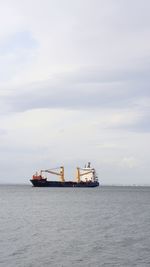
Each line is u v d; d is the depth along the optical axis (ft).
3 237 174.29
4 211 324.39
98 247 152.87
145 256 136.36
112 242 165.07
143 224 232.94
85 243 161.99
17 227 212.23
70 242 164.04
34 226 218.59
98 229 208.13
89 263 125.29
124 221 250.78
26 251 143.13
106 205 419.33
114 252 143.23
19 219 258.16
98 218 270.67
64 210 344.49
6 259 129.29
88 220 256.52
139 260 130.00
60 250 146.00
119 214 304.50
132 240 170.91
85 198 577.84
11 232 190.90
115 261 128.36
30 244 157.58
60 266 120.88
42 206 396.98
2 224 225.56
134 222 244.63
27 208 364.79
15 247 150.41
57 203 452.35
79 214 303.27
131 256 136.26
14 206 392.47
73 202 472.44
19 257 132.67
